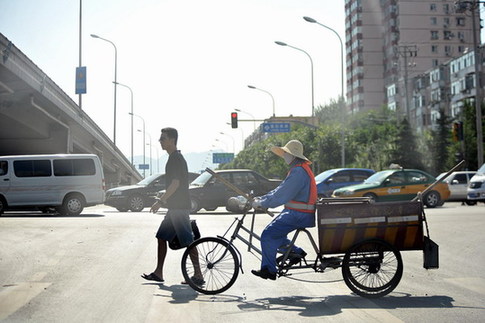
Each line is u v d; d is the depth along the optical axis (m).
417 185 25.06
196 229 8.41
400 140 63.62
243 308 6.62
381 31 118.56
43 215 23.83
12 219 19.88
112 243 12.73
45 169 23.38
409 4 111.12
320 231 7.23
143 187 26.53
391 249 7.27
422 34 111.38
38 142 47.56
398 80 107.56
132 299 7.11
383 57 118.38
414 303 6.88
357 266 7.27
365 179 27.11
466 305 6.74
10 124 42.28
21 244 12.54
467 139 59.91
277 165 70.50
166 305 6.79
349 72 125.25
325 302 6.97
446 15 111.81
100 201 23.69
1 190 23.19
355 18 119.81
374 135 86.94
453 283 8.20
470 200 28.67
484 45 77.94
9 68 30.98
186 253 7.56
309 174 7.27
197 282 7.54
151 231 15.38
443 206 27.41
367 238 7.26
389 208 7.30
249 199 7.40
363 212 7.27
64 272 9.05
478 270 9.30
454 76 85.06
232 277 7.42
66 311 6.46
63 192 23.31
